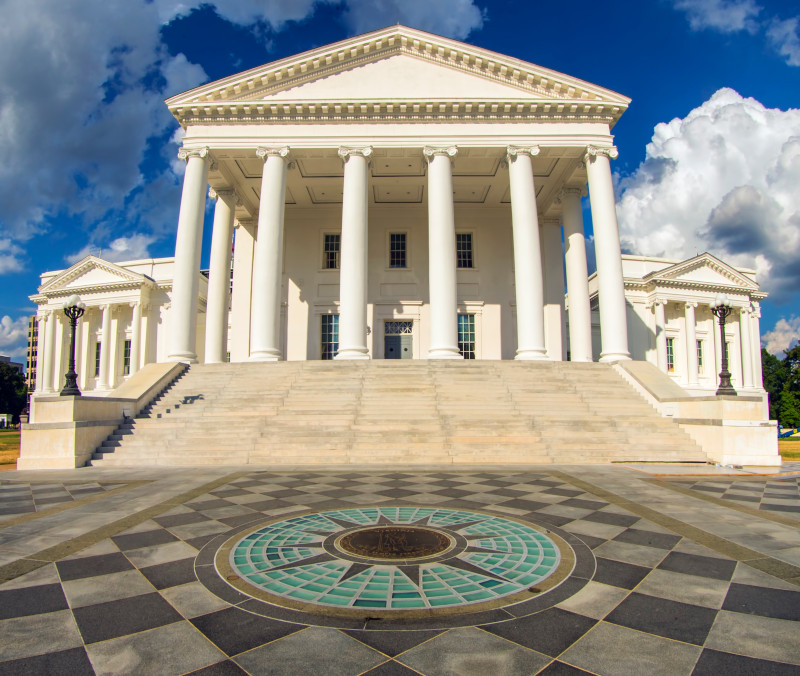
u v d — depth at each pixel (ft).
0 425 232.94
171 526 22.99
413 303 102.83
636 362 67.05
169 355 74.08
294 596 14.71
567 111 79.92
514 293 104.06
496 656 11.46
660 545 19.80
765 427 45.55
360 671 10.87
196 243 77.05
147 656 11.60
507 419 51.44
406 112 79.56
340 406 55.01
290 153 79.92
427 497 29.14
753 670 10.94
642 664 11.16
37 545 20.26
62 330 164.76
